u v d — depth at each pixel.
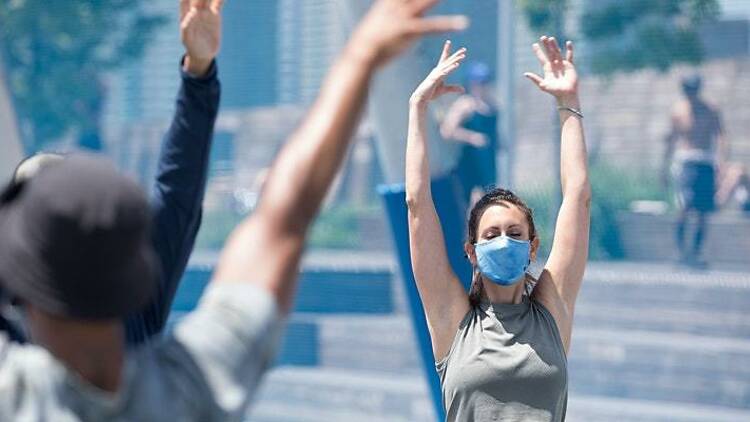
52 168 4.04
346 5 16.36
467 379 9.95
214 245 28.66
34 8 28.61
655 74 24.28
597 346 25.14
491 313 10.12
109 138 28.67
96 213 3.92
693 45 23.98
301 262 4.32
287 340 27.64
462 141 24.17
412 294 17.12
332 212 28.20
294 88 28.17
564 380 10.00
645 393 24.56
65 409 4.01
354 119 4.29
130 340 6.31
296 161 4.27
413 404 24.75
